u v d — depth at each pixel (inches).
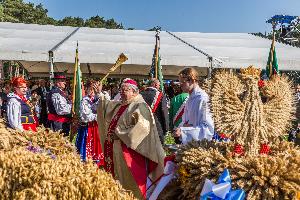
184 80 177.5
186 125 180.2
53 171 106.5
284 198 127.9
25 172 105.6
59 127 344.5
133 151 183.6
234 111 139.0
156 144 183.0
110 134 189.2
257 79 140.4
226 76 143.4
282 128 144.8
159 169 182.4
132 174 180.1
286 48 633.6
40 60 518.9
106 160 192.5
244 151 142.7
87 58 536.1
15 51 515.5
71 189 103.8
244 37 724.7
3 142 137.7
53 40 590.9
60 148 152.9
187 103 180.1
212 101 140.7
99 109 202.2
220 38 702.5
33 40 578.2
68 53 526.9
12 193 104.5
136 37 668.7
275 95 142.8
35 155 113.6
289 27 920.3
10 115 237.6
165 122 298.8
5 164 107.6
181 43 641.0
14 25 690.2
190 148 153.2
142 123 180.4
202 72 729.6
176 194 155.4
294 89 150.1
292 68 569.0
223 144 154.7
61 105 342.3
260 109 139.6
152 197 160.6
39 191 102.5
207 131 167.5
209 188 131.0
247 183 130.6
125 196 111.7
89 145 300.0
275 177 129.4
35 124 252.8
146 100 295.7
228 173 131.9
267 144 145.5
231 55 575.5
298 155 136.8
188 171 145.3
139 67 740.0
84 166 114.3
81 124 303.4
